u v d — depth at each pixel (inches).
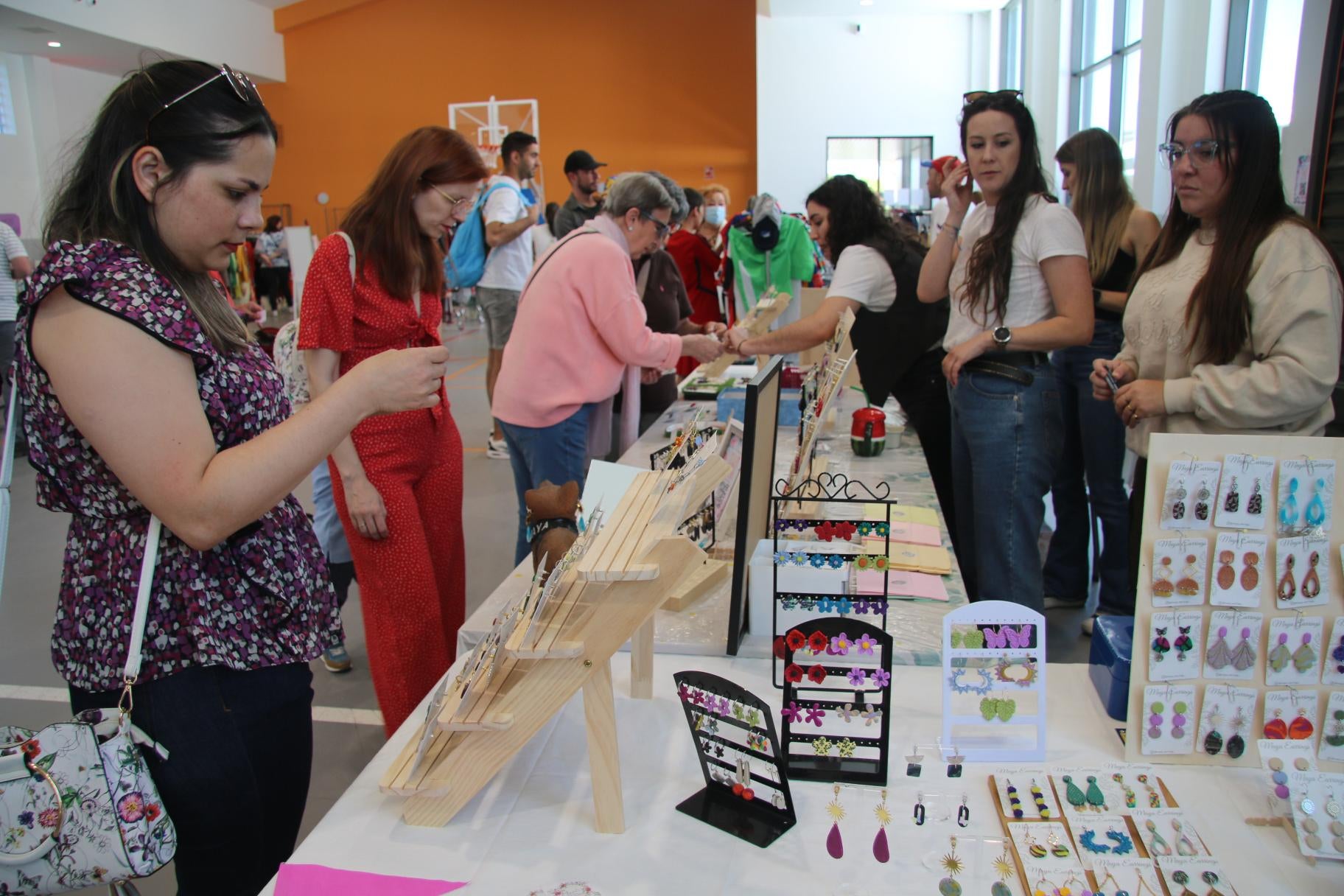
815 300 151.5
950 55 415.8
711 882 36.5
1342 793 37.8
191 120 37.2
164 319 36.9
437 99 499.8
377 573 74.3
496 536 160.2
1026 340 76.1
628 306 90.8
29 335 36.6
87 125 38.7
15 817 36.4
